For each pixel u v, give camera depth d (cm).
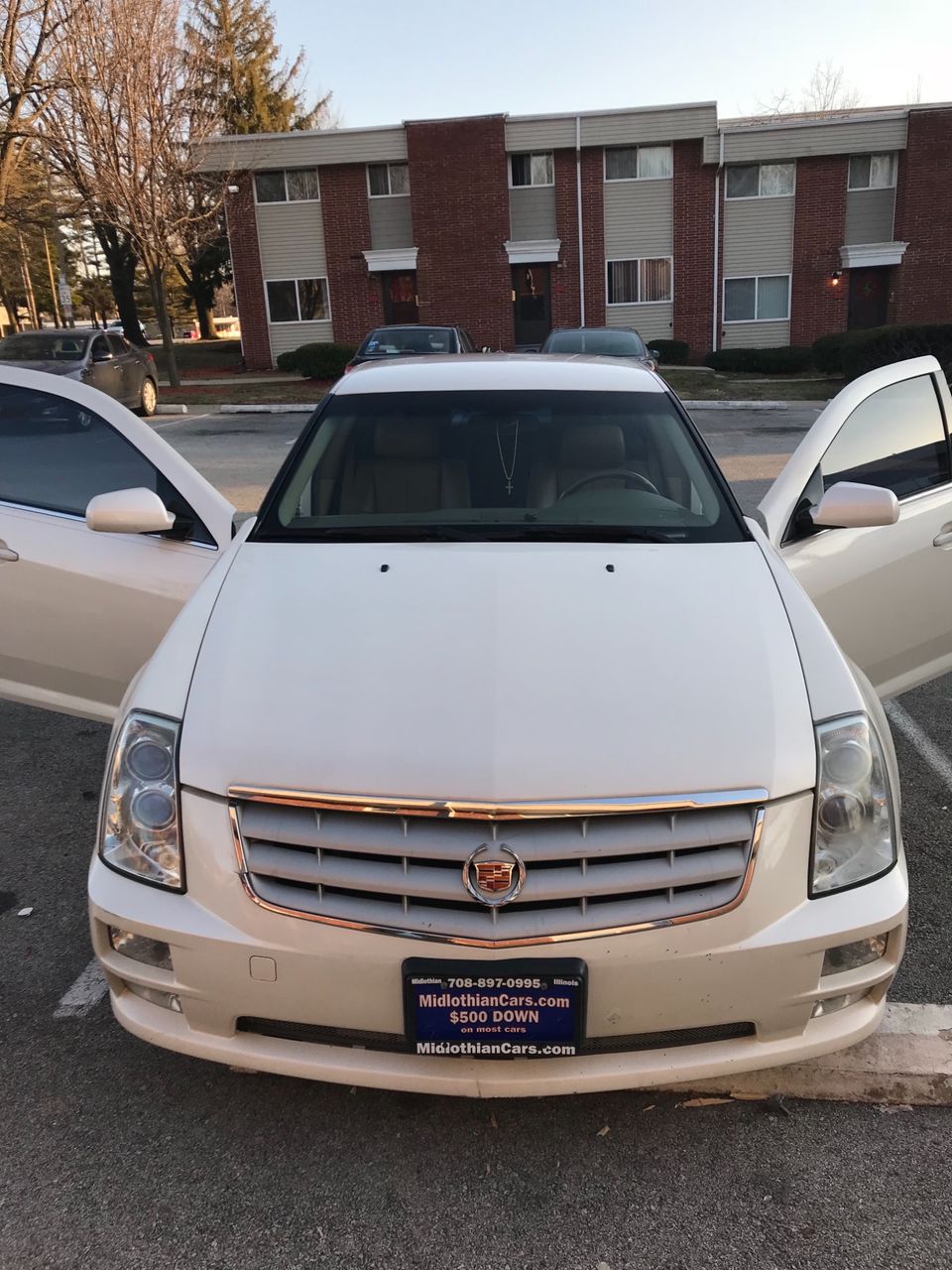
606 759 203
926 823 373
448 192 2723
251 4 3709
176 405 1888
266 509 300
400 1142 226
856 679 249
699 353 2858
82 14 1888
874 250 2709
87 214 2284
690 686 220
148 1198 211
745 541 285
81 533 356
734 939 200
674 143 2714
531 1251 199
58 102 1953
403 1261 197
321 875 199
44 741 455
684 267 2800
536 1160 221
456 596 249
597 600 247
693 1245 200
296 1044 210
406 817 199
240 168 2738
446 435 322
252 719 214
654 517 294
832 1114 235
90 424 362
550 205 2773
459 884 196
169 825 209
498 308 2792
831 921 205
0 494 366
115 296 3456
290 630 238
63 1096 240
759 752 208
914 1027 260
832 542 350
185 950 204
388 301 2877
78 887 335
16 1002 275
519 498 304
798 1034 212
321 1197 211
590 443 319
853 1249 199
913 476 380
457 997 197
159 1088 243
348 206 2805
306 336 2923
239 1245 200
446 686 218
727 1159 222
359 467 313
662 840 199
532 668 222
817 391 2100
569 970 195
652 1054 207
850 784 213
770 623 241
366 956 198
